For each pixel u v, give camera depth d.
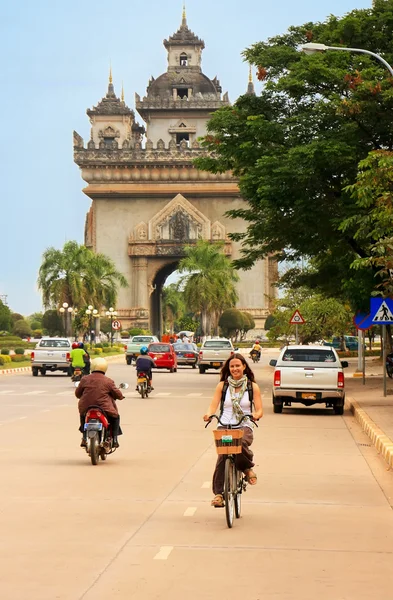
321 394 27.72
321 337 73.81
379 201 24.06
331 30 41.81
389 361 45.81
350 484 14.54
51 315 121.00
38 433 22.31
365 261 26.25
